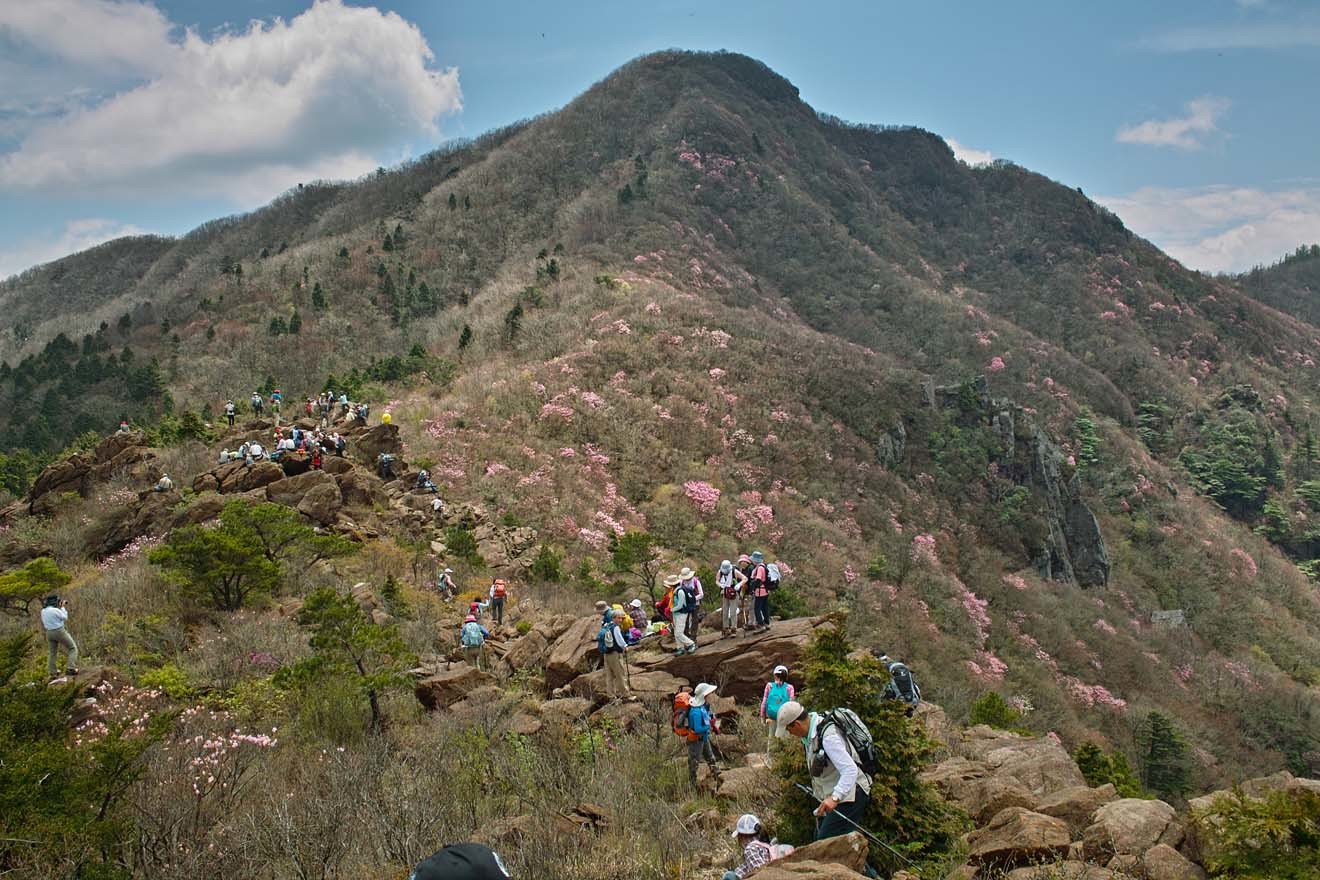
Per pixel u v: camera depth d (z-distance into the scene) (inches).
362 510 980.6
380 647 467.2
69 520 1018.1
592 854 247.0
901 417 2199.8
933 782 306.7
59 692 338.3
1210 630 2118.6
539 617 771.4
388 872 231.8
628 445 1699.1
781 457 1851.6
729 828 282.7
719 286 3316.9
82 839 243.9
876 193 5506.9
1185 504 2770.7
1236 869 198.2
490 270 3693.4
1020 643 1593.3
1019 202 5413.4
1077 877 199.3
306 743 403.9
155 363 2753.4
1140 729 1262.3
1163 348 4079.7
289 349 3021.7
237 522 748.6
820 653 256.7
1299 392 4042.8
